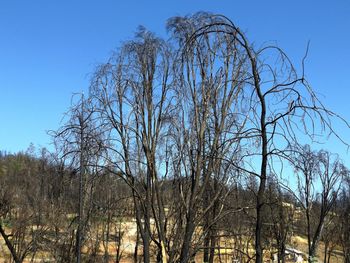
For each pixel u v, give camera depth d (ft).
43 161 93.15
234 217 67.67
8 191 110.22
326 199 111.65
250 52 37.91
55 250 81.41
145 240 57.72
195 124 54.85
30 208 96.48
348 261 136.05
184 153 56.90
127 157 58.75
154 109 58.44
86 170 57.93
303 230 139.85
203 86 53.98
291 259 113.39
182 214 56.34
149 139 58.18
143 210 58.29
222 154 50.29
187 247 51.65
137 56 59.47
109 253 101.91
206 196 56.34
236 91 52.65
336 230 145.28
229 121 52.26
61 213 82.28
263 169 34.73
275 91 33.37
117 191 76.74
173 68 54.75
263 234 84.84
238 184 50.01
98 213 75.36
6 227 101.04
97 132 54.80
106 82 59.52
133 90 58.54
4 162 151.74
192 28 51.88
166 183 61.57
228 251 82.53
